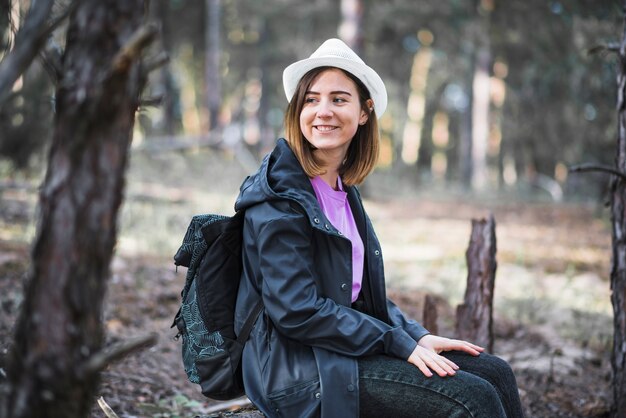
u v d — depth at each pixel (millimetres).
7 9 2074
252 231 2246
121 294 4898
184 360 2414
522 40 18344
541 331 5223
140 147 13859
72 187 1429
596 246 10016
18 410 1435
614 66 6852
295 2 22625
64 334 1435
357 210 2525
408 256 8320
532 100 22984
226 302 2328
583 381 4055
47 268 1429
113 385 3402
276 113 33312
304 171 2379
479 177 21344
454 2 20297
